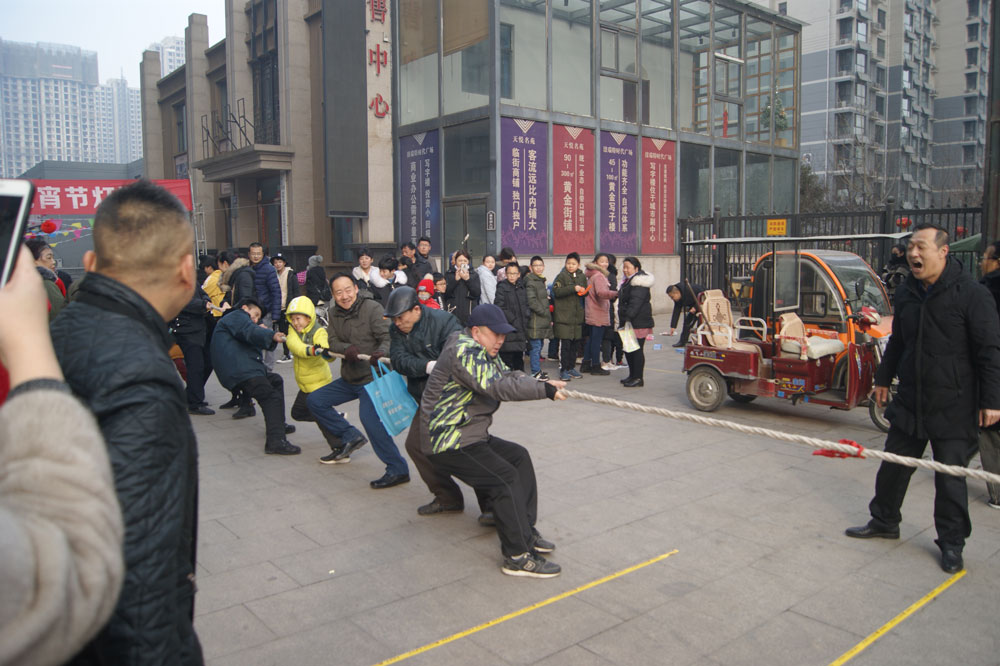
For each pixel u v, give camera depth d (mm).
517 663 2996
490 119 13734
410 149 15531
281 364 11070
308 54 19344
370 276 9898
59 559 818
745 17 18578
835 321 7523
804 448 6238
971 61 64625
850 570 3871
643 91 16469
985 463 4828
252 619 3381
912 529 4457
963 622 3326
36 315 1095
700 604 3500
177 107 27578
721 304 7973
